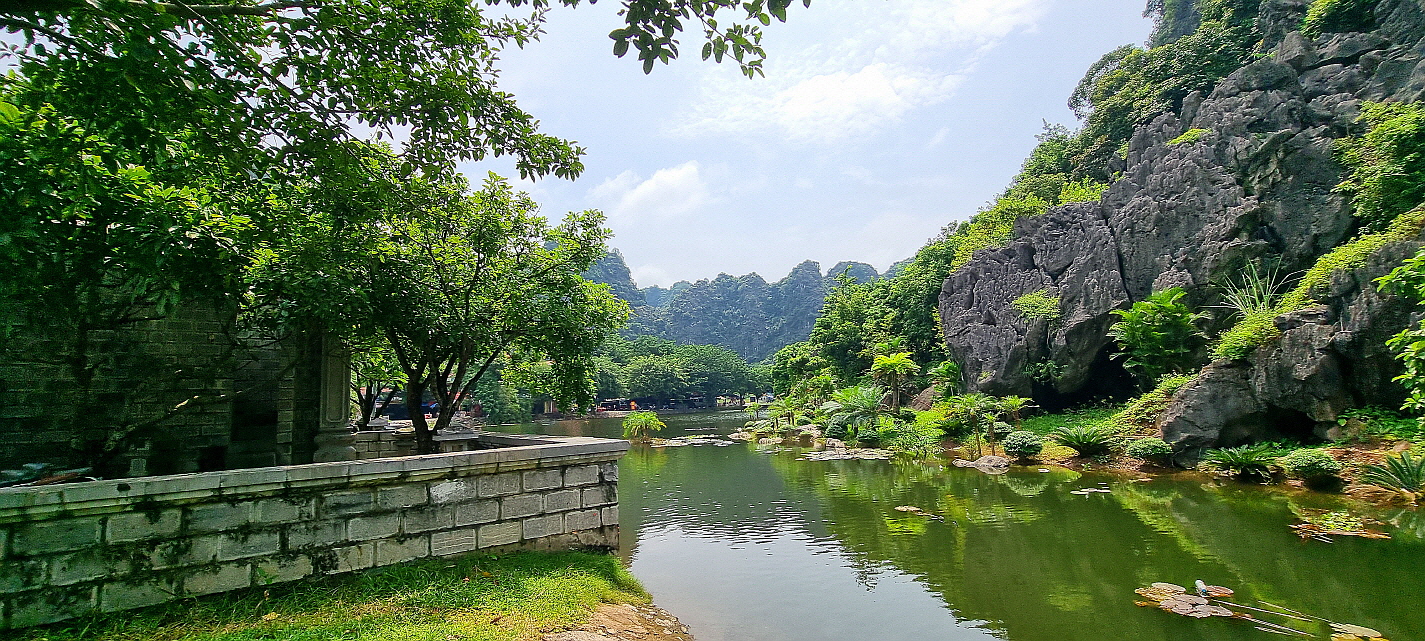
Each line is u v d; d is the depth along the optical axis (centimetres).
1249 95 2388
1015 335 2598
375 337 984
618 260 13600
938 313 3416
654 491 1728
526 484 683
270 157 575
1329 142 2120
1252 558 903
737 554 1042
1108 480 1622
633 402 7206
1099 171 3697
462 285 984
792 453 2645
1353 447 1435
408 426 1567
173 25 456
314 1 542
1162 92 3288
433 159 690
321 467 545
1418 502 1144
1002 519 1224
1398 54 2216
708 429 4497
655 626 628
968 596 811
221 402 819
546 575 621
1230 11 3294
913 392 3466
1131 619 711
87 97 455
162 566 480
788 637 686
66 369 718
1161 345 2052
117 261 579
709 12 474
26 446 688
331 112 590
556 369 1051
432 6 619
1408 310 1450
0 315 561
